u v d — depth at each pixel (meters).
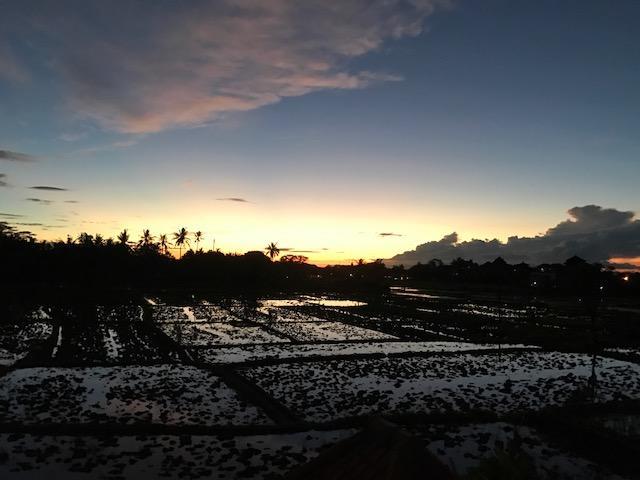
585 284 98.44
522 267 151.12
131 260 109.12
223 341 38.03
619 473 13.79
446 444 15.75
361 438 6.11
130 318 50.75
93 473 13.07
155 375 25.67
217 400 21.09
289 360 29.98
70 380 24.14
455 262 180.62
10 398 20.50
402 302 80.06
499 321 51.31
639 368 29.83
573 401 21.42
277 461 14.13
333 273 187.25
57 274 98.00
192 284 112.25
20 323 45.44
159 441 15.59
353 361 30.75
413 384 24.70
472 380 25.88
